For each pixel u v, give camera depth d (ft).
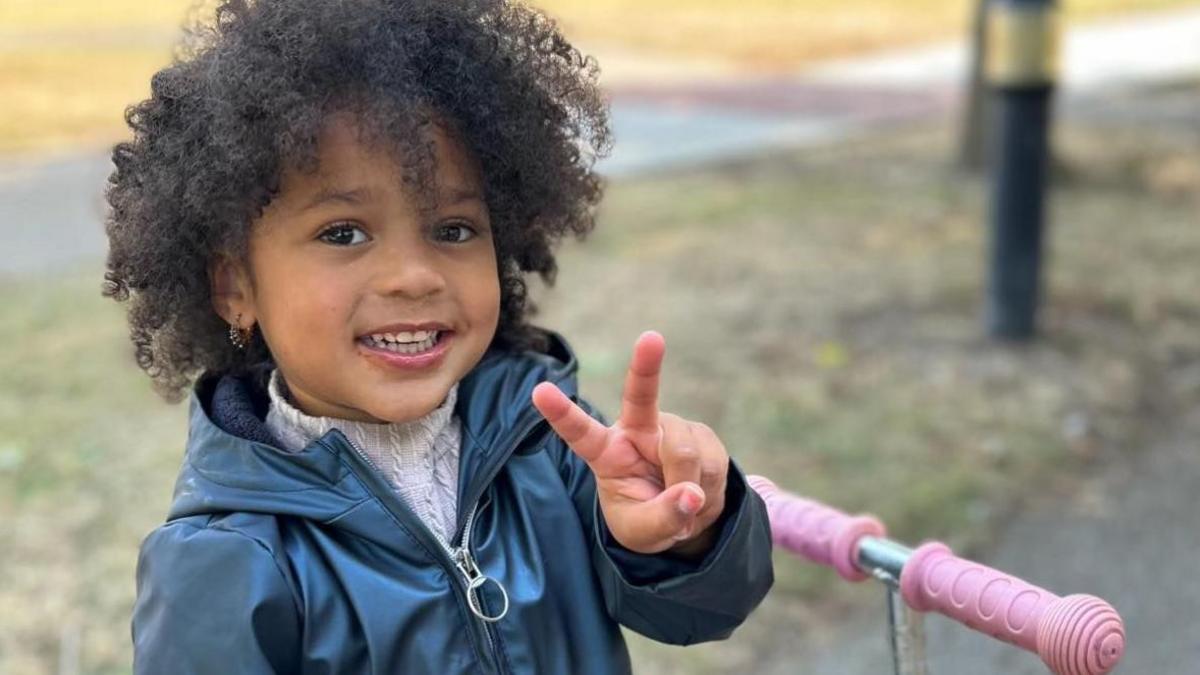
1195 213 22.54
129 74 41.73
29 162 29.22
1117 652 4.82
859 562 5.78
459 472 5.18
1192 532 11.85
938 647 10.43
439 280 4.73
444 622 4.78
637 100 37.35
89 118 34.47
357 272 4.67
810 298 17.76
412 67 4.75
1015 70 15.30
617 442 4.57
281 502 4.71
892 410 14.05
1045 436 13.62
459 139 4.92
